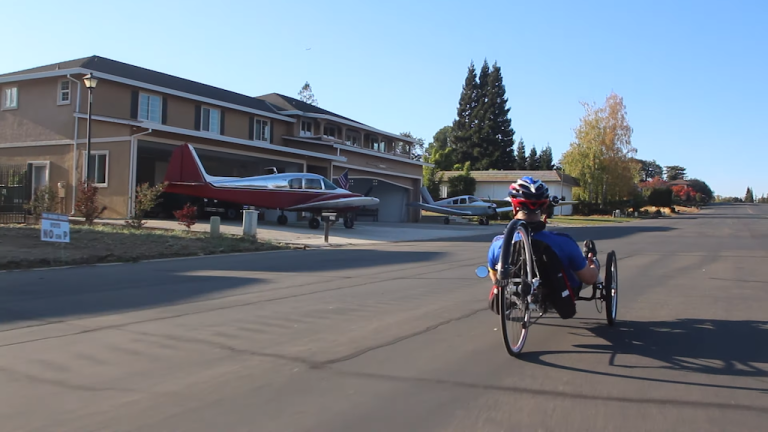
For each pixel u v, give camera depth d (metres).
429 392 4.23
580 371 4.74
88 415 3.80
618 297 8.45
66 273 10.65
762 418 3.75
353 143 43.06
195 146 25.25
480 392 4.23
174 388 4.33
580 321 6.68
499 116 89.44
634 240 21.69
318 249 17.23
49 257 11.91
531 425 3.64
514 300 4.98
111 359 5.08
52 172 25.05
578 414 3.82
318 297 8.26
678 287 9.48
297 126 37.19
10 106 26.53
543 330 6.20
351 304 7.70
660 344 5.61
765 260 14.01
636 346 5.54
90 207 18.95
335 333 6.04
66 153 24.73
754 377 4.60
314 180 25.78
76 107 24.67
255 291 8.79
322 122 38.66
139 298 8.09
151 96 28.50
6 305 7.49
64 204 24.25
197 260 13.40
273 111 36.09
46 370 4.76
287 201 25.16
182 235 17.39
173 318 6.78
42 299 7.95
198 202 28.09
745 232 28.02
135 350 5.37
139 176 30.67
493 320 6.68
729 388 4.33
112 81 26.52
